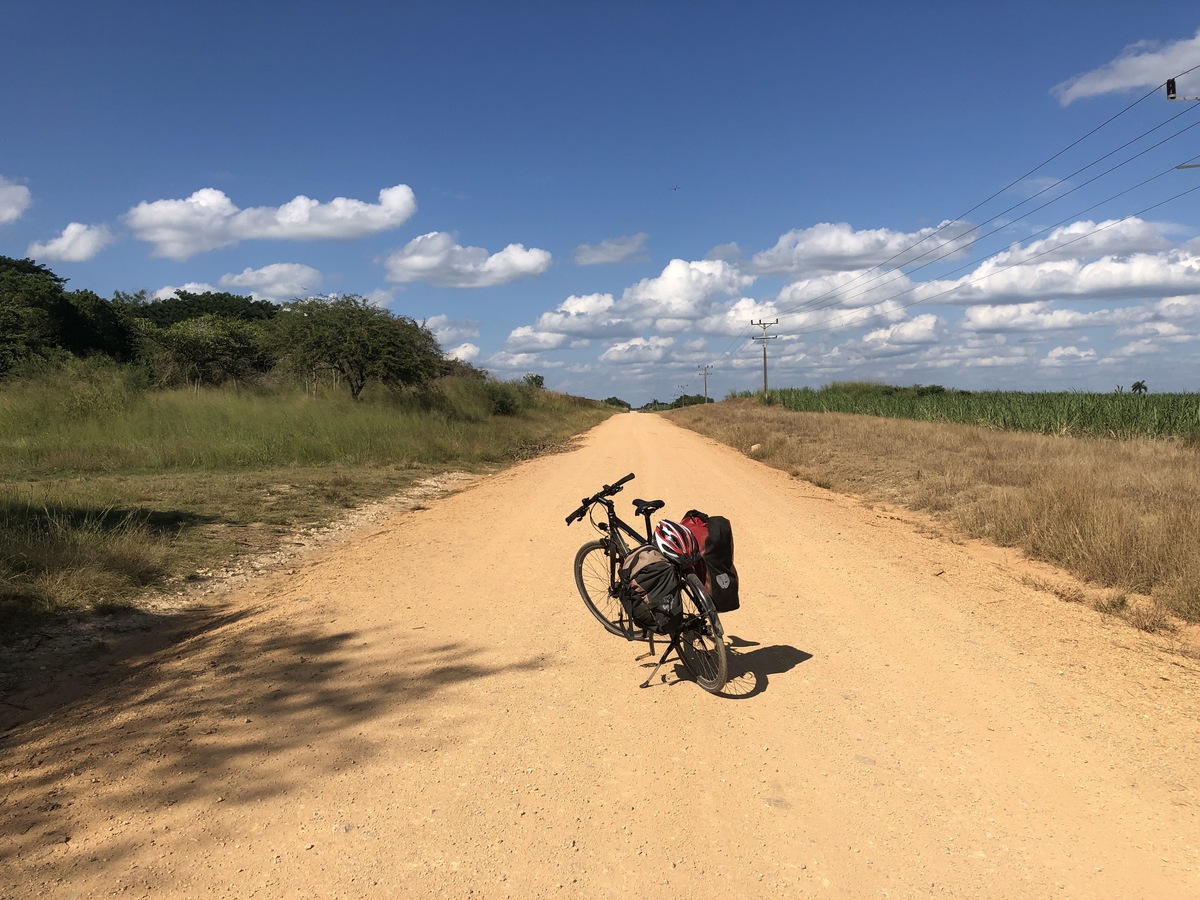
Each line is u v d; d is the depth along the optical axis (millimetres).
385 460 16641
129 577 6914
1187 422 20328
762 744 4004
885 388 57531
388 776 3598
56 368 24328
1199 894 2799
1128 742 4020
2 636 5457
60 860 2924
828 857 3025
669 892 2799
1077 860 3010
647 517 5340
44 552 6691
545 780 3594
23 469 13219
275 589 7078
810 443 23000
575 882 2844
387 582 7160
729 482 14664
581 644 5523
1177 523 8125
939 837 3168
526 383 58812
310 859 2949
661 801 3432
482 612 6238
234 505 10711
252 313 57156
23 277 32281
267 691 4605
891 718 4320
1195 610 6281
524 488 13938
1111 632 5906
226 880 2816
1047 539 8711
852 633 5809
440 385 31875
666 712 4395
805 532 9734
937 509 11922
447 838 3107
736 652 5406
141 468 14000
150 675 4922
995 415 27328
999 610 6441
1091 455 15531
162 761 3729
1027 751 3926
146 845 3027
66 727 4148
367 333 24328
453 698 4535
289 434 17125
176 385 27406
